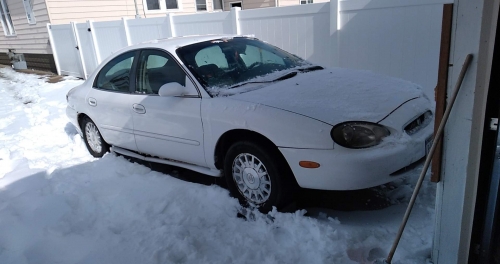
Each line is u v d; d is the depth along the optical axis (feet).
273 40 23.72
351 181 9.45
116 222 11.30
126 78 14.78
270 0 49.88
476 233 7.67
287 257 9.16
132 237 10.42
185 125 12.30
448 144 7.42
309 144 9.63
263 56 14.28
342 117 9.71
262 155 10.57
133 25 32.71
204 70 12.55
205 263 9.19
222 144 11.74
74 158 17.54
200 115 11.73
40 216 11.79
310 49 22.31
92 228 11.10
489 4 6.36
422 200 11.19
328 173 9.59
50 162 17.06
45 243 10.44
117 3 43.86
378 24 19.35
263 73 13.14
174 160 13.78
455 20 6.77
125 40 34.01
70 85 36.68
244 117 10.64
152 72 13.64
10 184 14.65
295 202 11.31
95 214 11.86
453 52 6.93
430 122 10.87
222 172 12.35
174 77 12.81
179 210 11.63
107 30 35.63
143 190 13.12
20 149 19.17
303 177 9.96
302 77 12.64
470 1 6.52
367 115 9.78
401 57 19.10
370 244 9.41
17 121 25.26
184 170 15.26
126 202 12.34
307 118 9.79
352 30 20.27
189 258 9.40
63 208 12.20
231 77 12.64
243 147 10.99
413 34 18.40
